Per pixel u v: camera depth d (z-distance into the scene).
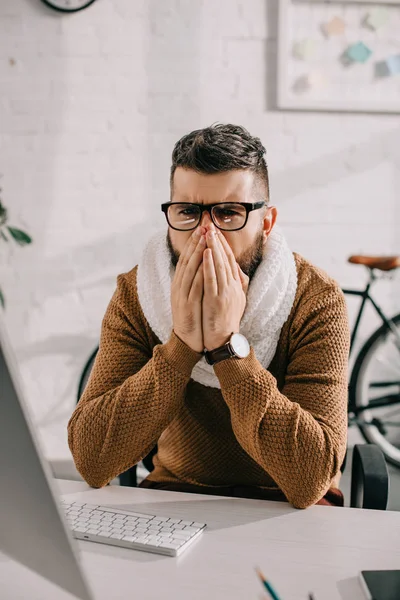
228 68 2.58
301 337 1.14
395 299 2.68
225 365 1.01
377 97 2.58
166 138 2.62
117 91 2.59
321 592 0.71
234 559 0.78
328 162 2.63
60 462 2.67
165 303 1.17
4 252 2.66
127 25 2.56
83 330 2.69
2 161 2.62
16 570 0.77
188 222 1.07
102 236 2.66
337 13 2.53
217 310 1.01
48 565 0.61
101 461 1.03
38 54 2.57
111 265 2.67
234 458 1.19
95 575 0.75
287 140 2.62
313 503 0.95
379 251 2.68
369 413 2.71
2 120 2.60
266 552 0.80
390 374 2.79
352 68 2.56
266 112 2.60
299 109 2.59
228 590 0.72
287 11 2.52
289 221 2.66
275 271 1.14
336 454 0.99
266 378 1.01
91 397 1.12
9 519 0.59
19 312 2.68
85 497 0.98
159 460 1.27
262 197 1.11
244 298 1.04
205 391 1.16
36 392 2.70
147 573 0.75
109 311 1.22
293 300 1.16
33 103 2.60
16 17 2.55
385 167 2.64
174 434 1.21
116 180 2.63
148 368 1.05
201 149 1.04
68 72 2.58
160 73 2.58
